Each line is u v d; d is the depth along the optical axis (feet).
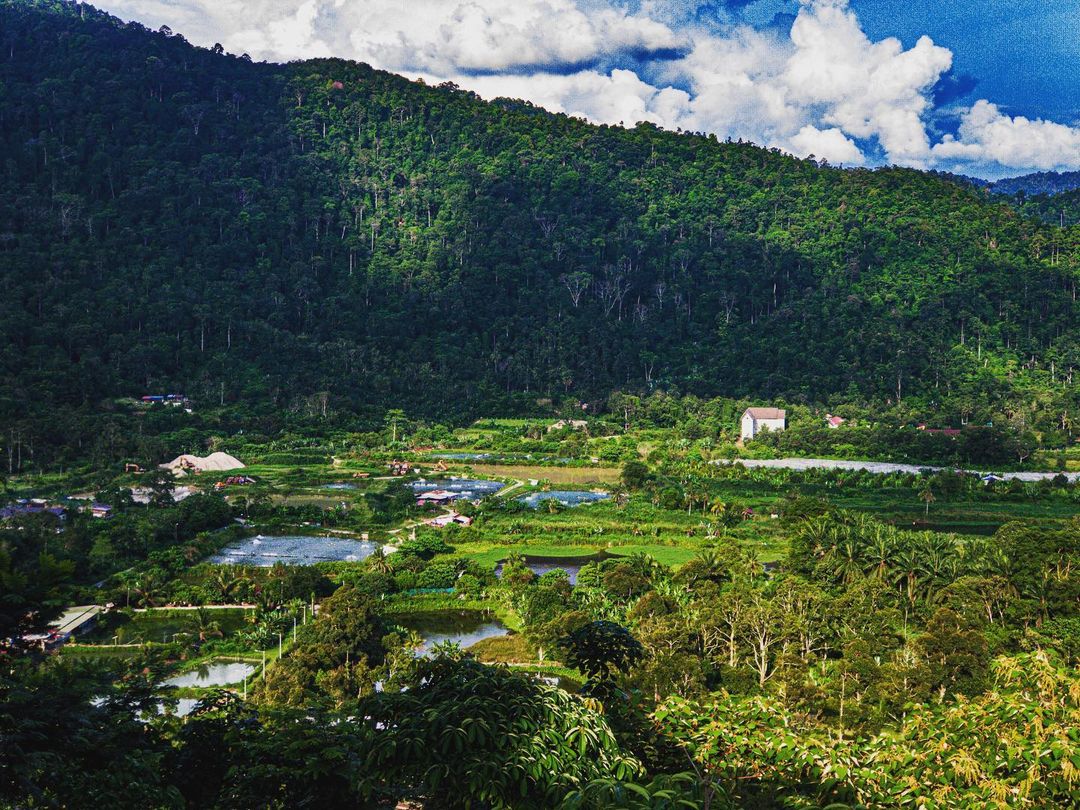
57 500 459.73
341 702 209.77
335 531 442.50
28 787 58.65
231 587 317.83
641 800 55.26
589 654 79.66
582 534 428.56
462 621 305.53
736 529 432.66
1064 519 465.06
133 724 73.56
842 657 235.81
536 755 55.62
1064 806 65.67
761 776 69.51
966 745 71.15
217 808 74.23
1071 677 78.13
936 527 458.91
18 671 67.26
